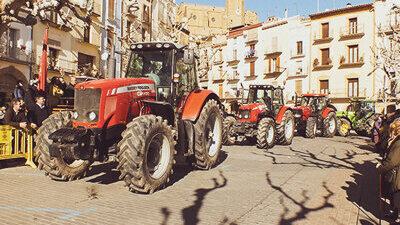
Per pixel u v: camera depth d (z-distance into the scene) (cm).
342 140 1501
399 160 388
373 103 1833
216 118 741
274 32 3831
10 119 700
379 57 2953
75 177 582
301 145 1207
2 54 1833
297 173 684
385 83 2911
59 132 474
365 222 398
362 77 3128
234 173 671
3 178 579
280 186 563
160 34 3475
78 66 2403
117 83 516
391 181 392
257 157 896
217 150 741
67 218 374
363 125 1767
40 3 839
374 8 3064
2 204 421
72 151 455
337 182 607
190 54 605
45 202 437
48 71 2091
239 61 4241
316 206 453
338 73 3291
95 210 408
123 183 562
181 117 646
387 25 2961
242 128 1094
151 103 575
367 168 761
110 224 359
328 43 3366
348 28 3241
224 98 4350
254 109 1097
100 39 2636
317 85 3441
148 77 630
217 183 579
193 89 710
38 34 2067
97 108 485
